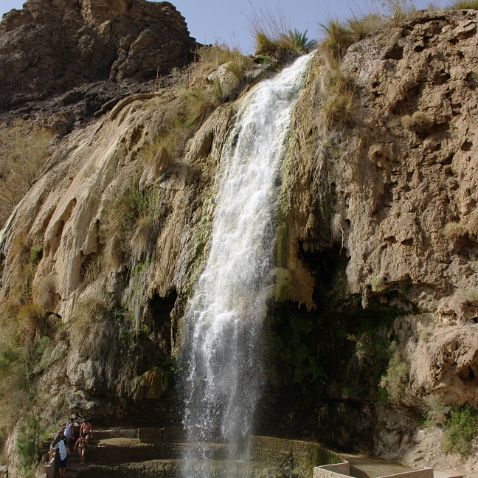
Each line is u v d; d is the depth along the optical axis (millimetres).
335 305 12695
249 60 17875
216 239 13945
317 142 13273
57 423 13781
